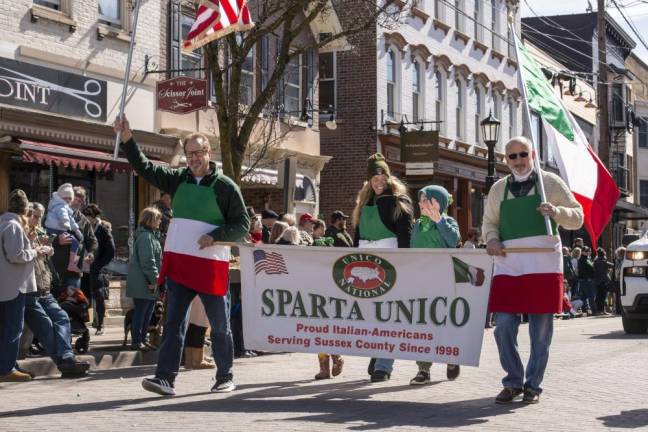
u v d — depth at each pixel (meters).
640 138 66.62
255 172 25.11
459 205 38.16
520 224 8.58
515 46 9.53
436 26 35.91
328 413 8.04
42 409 8.48
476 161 38.47
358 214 10.33
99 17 20.83
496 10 42.03
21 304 10.95
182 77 21.05
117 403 8.79
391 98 32.72
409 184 35.06
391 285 8.96
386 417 7.84
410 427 7.32
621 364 12.26
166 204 16.61
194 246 8.91
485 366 12.15
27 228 10.97
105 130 20.41
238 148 16.98
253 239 15.25
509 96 43.09
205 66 23.80
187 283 8.92
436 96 36.00
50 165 19.19
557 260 8.55
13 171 18.88
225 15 12.02
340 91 31.59
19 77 18.75
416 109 34.56
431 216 10.13
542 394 9.30
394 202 10.13
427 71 35.06
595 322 24.98
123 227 21.33
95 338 15.74
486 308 8.74
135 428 7.26
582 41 56.06
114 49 21.06
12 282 10.84
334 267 9.09
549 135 9.55
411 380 10.24
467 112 38.44
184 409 8.30
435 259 8.84
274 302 9.23
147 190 21.78
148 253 13.27
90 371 12.30
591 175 9.63
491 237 8.61
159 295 14.13
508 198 8.65
